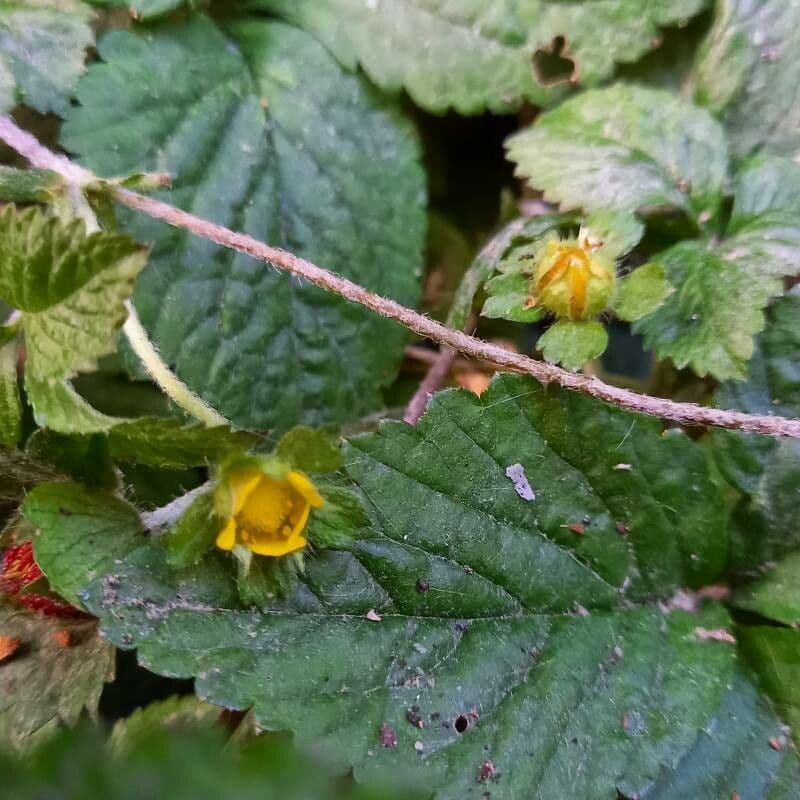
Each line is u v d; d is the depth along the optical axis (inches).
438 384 3.7
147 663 2.3
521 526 2.9
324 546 2.5
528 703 2.7
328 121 3.8
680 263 3.4
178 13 3.6
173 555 2.3
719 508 3.0
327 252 3.7
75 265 2.3
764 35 3.7
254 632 2.4
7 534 2.6
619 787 2.6
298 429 2.2
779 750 2.9
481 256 3.5
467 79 3.8
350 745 2.4
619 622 3.0
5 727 2.6
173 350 3.4
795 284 3.4
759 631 3.1
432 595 2.7
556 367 2.9
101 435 2.4
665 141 3.6
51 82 3.4
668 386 3.6
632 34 3.8
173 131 3.5
